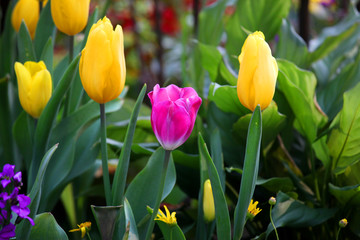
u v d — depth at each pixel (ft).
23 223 2.47
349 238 3.10
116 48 2.33
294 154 3.51
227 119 3.30
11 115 3.27
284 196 2.87
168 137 2.29
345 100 2.81
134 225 2.52
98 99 2.40
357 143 2.89
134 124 2.49
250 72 2.32
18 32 2.94
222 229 2.46
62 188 3.02
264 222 3.12
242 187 2.40
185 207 3.30
